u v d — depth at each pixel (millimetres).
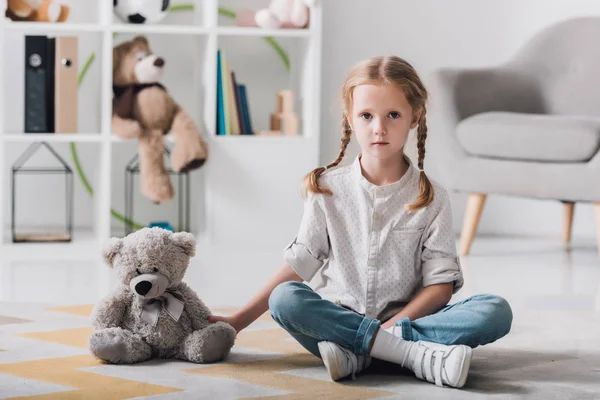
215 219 3340
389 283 1638
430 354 1477
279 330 1906
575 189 2996
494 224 3891
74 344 1736
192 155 3213
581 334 1922
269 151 3359
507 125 3092
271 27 3365
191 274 2686
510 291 2490
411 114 1626
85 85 3600
